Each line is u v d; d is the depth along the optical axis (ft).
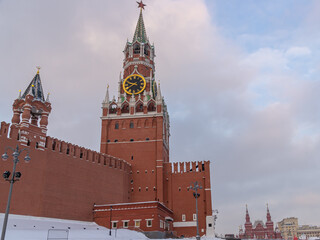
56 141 210.59
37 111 211.00
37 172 192.54
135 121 298.15
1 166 174.40
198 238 149.48
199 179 286.46
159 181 277.03
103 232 184.03
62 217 201.67
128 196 273.33
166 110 333.21
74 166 219.61
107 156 253.85
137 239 181.78
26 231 151.33
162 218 233.76
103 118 301.22
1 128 179.11
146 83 318.24
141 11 366.43
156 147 287.89
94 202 229.66
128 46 340.39
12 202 174.91
